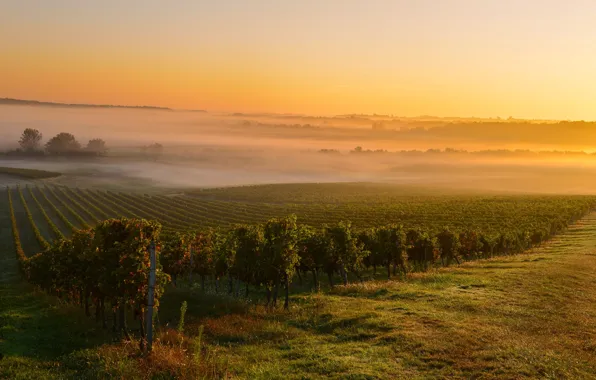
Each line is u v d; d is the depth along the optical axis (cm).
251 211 14988
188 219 13225
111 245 2219
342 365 1468
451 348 1612
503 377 1341
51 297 3781
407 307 2331
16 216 12556
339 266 4053
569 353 1555
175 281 4759
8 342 2033
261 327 2072
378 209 13738
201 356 1600
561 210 11181
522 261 4538
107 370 1503
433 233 6050
